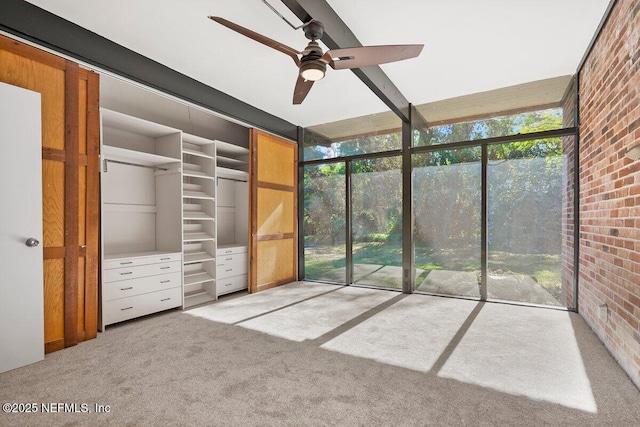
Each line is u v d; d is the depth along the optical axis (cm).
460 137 438
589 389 204
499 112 412
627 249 229
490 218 422
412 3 247
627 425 169
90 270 292
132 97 398
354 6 251
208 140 445
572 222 372
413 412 181
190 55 332
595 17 266
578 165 362
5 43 239
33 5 253
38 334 244
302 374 226
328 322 339
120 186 393
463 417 176
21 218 234
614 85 256
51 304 264
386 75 372
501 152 414
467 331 310
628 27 230
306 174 585
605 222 276
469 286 436
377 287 508
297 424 171
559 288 383
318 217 570
